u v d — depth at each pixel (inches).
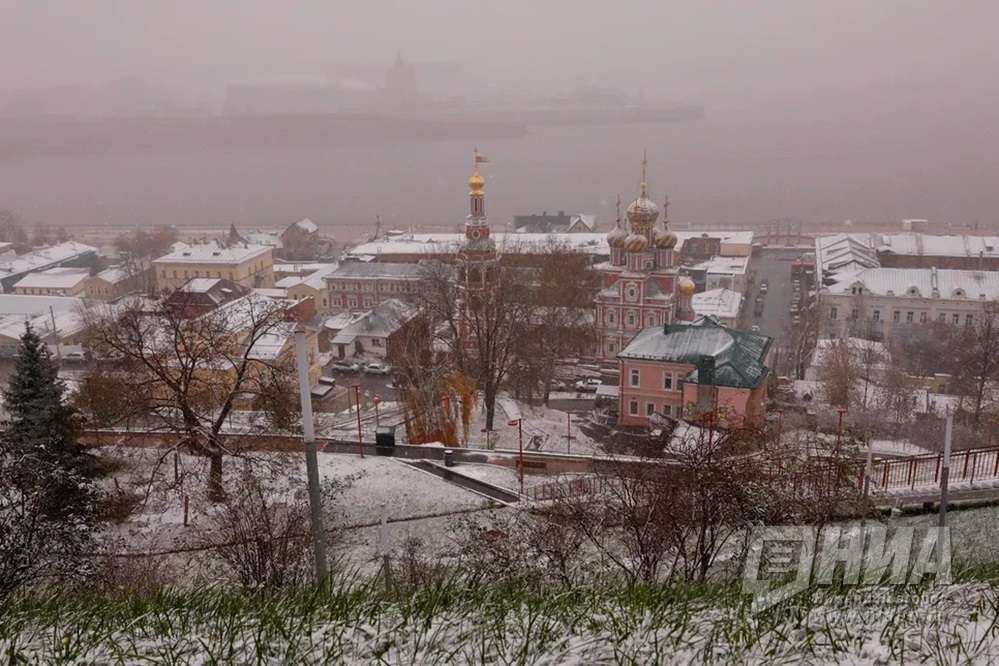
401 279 4874.5
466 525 1189.1
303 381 498.9
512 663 283.6
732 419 1879.9
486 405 2385.6
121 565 924.6
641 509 825.5
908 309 4286.4
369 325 3752.5
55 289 5457.7
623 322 3326.8
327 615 331.6
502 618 315.6
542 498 1296.8
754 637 292.0
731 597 345.7
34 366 1349.7
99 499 1167.0
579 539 825.5
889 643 284.0
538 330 2871.6
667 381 2442.2
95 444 1558.8
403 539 1161.4
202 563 898.7
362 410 2628.0
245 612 341.4
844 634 295.6
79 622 337.7
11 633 326.6
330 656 292.4
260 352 2817.4
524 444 2253.9
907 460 1050.1
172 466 1537.9
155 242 7106.3
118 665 294.4
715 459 898.1
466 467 1569.9
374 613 329.4
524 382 2797.7
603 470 1433.3
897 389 2694.4
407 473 1531.7
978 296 4165.8
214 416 1937.7
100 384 1711.4
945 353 3341.5
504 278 2839.6
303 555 817.5
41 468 920.3
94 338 1998.0
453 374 2402.8
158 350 1659.7
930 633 294.8
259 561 748.6
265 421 1745.8
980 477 971.3
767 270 6304.1
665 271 3302.2
